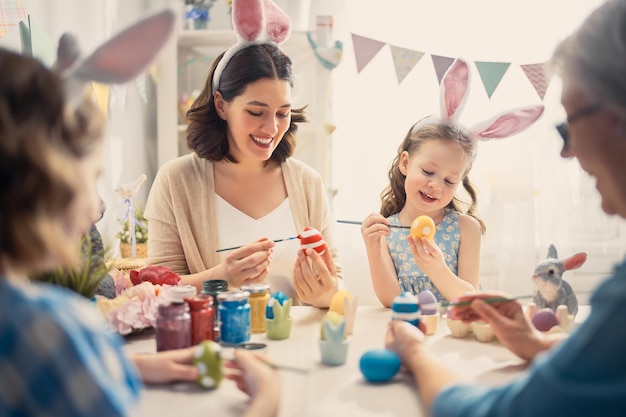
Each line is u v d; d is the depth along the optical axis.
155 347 1.07
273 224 1.67
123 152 2.43
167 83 2.62
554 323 1.14
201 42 2.71
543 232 2.50
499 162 2.52
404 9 2.59
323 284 1.36
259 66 1.49
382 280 1.55
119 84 0.85
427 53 2.58
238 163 1.66
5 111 0.55
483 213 2.54
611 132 0.65
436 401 0.74
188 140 1.65
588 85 0.64
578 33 0.67
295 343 1.10
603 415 0.57
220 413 0.78
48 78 0.60
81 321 0.56
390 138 2.62
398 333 0.97
